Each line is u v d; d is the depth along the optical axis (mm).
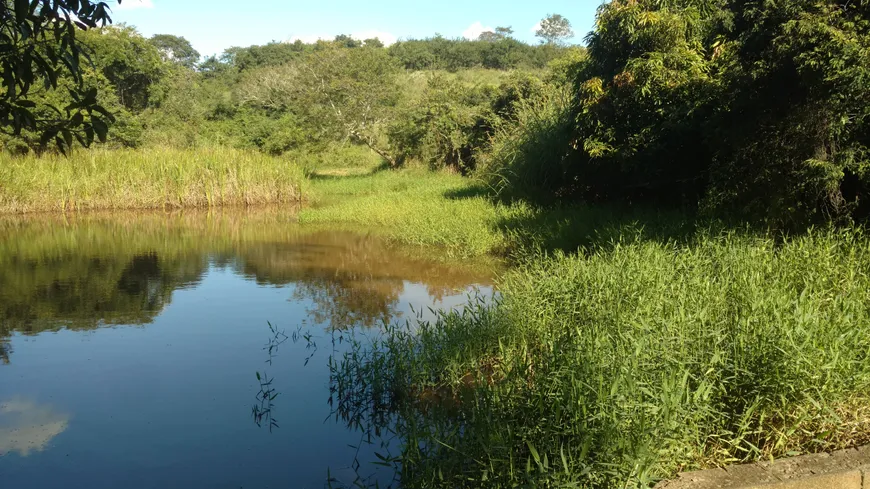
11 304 8203
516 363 4660
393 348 5688
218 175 19750
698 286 5688
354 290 8875
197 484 3969
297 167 21594
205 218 16984
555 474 3150
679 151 9695
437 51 54594
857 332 4262
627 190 11719
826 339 4105
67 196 18109
